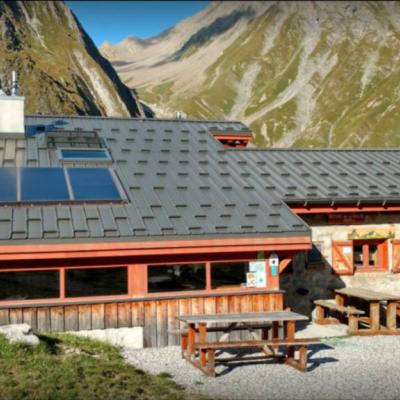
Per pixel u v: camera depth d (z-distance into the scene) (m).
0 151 15.49
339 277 16.20
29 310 11.59
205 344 10.18
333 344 12.88
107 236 11.65
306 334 14.01
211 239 12.32
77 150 15.99
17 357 9.62
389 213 16.58
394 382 9.73
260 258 13.06
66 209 12.54
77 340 11.45
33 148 15.96
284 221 13.24
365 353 11.97
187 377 9.94
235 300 12.83
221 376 10.08
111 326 12.02
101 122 19.14
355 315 13.95
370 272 16.42
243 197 14.42
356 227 16.34
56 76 99.62
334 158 19.03
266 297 13.00
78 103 95.75
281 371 10.48
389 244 16.61
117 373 9.59
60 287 11.78
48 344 10.70
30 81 89.19
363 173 17.75
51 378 8.82
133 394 8.45
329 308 15.45
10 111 16.55
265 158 18.05
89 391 8.45
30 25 127.69
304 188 15.94
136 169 15.34
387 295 14.34
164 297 12.34
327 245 16.12
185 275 12.62
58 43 124.62
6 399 7.86
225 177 15.74
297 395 8.91
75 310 11.83
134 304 12.17
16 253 11.16
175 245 12.09
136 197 13.58
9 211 12.13
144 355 11.52
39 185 13.41
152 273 12.40
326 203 15.52
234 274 12.93
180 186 14.53
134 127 18.95
